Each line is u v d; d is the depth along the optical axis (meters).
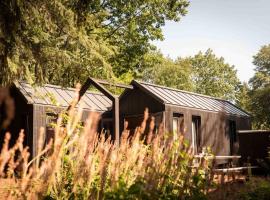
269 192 5.32
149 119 16.64
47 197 2.53
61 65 13.69
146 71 55.25
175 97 18.12
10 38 11.44
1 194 1.91
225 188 3.48
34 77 13.27
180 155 3.10
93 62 14.88
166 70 55.62
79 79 14.62
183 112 17.03
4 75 11.45
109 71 14.82
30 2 11.91
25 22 12.05
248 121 22.59
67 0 13.45
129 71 34.44
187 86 56.50
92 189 2.83
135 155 3.01
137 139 3.01
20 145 2.00
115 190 2.62
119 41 31.73
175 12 30.86
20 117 15.55
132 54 32.12
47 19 12.49
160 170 2.96
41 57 12.74
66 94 17.67
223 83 67.88
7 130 15.70
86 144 2.59
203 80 69.00
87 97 19.19
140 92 17.55
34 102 15.00
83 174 2.75
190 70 61.41
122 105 18.28
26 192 2.05
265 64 58.16
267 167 11.55
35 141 14.68
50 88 17.52
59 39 13.73
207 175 3.29
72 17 12.95
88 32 20.45
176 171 3.08
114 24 31.05
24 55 12.25
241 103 65.69
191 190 3.11
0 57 11.45
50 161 2.25
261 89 51.78
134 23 30.94
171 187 2.97
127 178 2.96
